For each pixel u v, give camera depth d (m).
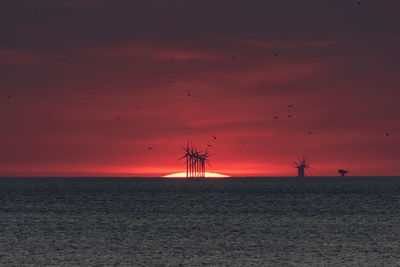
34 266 190.12
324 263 196.12
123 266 189.88
